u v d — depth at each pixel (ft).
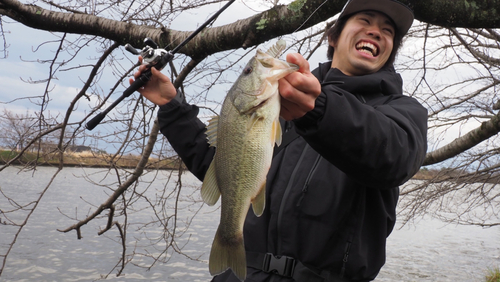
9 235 49.83
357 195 7.21
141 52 8.14
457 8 11.63
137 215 62.39
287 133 8.16
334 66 9.59
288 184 7.61
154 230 55.83
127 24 14.42
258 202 6.07
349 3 9.09
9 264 40.09
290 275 7.24
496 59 21.50
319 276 7.18
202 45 13.53
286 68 5.57
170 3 15.96
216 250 6.38
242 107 6.05
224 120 6.29
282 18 12.28
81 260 42.65
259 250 7.64
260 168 6.01
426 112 7.50
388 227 7.78
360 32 9.07
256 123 5.98
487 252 56.54
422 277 43.78
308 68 5.59
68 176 108.17
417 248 58.49
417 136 6.48
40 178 101.81
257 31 12.60
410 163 6.14
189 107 8.73
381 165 5.83
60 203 71.05
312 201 7.30
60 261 41.83
